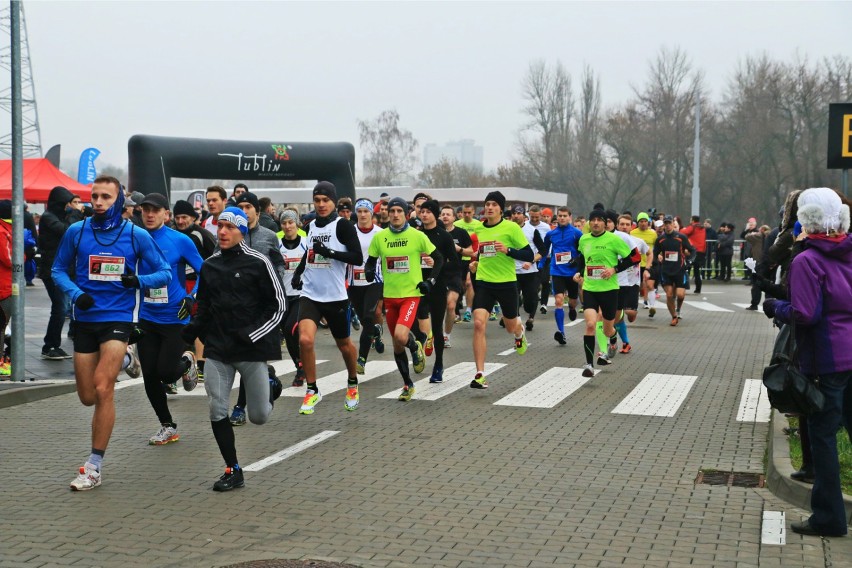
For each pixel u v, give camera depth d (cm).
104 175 662
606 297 1154
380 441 801
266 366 681
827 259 552
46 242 1226
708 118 5738
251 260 662
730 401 995
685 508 614
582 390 1059
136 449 773
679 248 1778
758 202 5503
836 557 522
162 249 798
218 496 634
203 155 2436
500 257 1066
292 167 2547
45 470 706
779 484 645
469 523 577
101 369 654
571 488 659
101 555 514
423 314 1155
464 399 999
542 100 6266
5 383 1037
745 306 2292
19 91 1036
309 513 596
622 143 5897
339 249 890
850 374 554
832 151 1076
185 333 662
